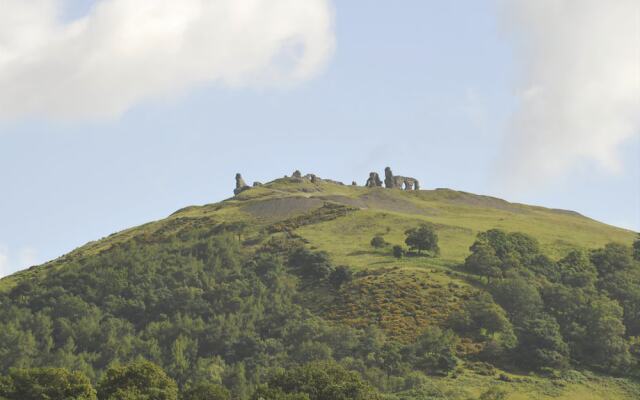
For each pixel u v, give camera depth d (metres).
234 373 192.88
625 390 183.75
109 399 140.50
